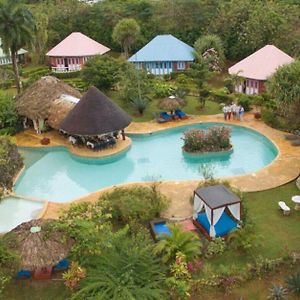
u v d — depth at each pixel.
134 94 40.28
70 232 18.28
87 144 32.41
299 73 30.17
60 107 34.22
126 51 61.88
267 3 58.09
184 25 63.28
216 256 19.02
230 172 28.55
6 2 41.75
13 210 24.11
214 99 42.31
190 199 23.42
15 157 28.70
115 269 17.06
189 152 31.08
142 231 19.86
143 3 68.69
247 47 54.28
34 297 17.16
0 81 52.81
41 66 63.62
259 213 22.38
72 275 16.83
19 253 17.38
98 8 69.19
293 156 29.19
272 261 17.95
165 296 16.28
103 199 22.81
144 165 30.36
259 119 36.72
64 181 28.58
